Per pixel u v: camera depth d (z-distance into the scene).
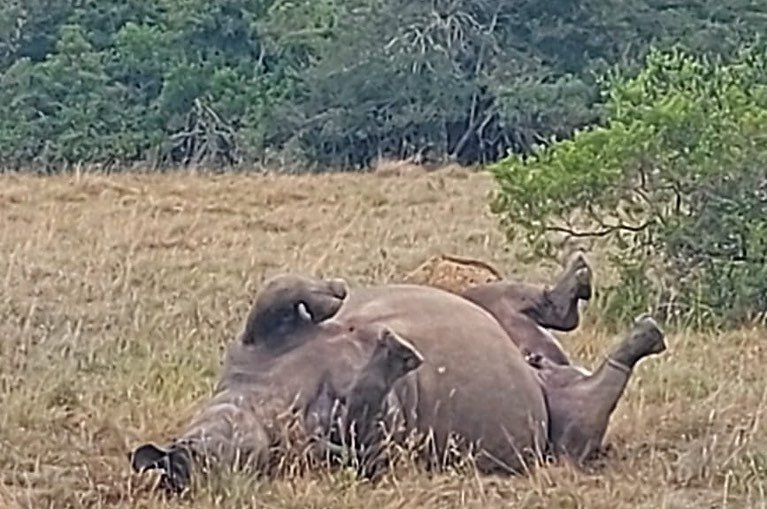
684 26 42.41
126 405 10.31
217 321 13.85
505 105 40.34
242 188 27.41
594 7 42.50
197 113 41.44
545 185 14.48
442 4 41.84
